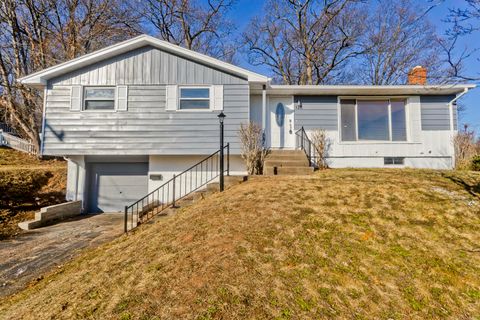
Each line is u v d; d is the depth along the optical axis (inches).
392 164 397.1
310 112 405.1
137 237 213.8
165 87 365.7
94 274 158.4
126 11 714.2
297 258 145.6
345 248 156.3
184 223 202.2
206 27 839.1
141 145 359.9
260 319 106.6
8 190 378.9
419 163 393.1
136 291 127.5
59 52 641.6
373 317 112.7
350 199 217.6
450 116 396.2
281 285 125.8
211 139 362.0
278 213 194.4
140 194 385.7
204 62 365.4
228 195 244.7
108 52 357.7
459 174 299.9
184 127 362.6
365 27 784.9
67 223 317.7
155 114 363.3
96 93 365.7
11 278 180.4
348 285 129.0
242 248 152.7
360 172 318.7
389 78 802.8
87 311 118.3
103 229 287.1
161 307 114.7
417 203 209.9
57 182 432.5
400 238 167.9
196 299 117.5
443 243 164.7
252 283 126.3
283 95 408.8
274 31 863.1
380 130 403.2
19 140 650.2
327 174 304.5
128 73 366.6
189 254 153.4
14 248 235.0
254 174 332.2
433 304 122.0
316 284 127.9
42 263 202.4
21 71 594.2
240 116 363.6
